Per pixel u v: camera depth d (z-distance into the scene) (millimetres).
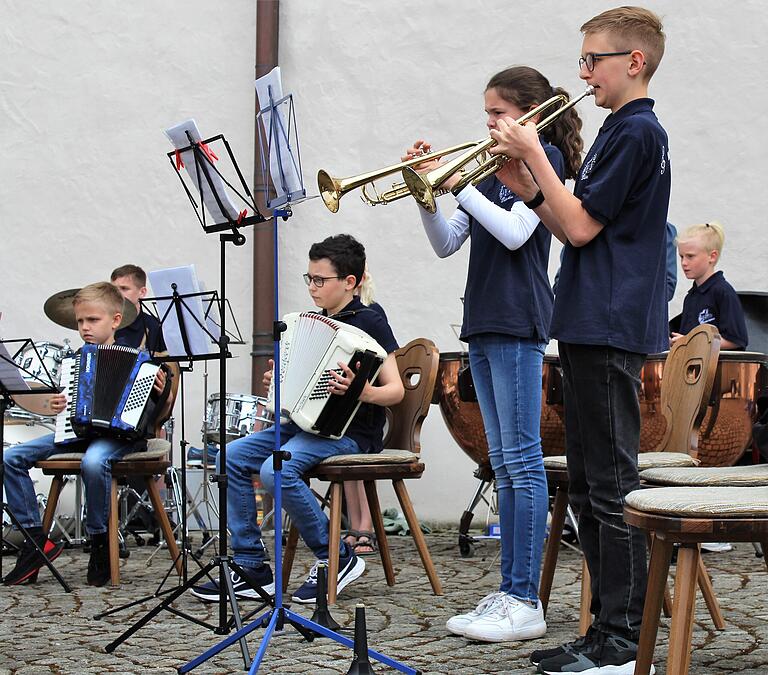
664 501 2459
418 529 4422
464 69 6914
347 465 4262
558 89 3658
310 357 4254
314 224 7062
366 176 3482
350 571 4355
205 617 3975
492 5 6875
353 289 4656
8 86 7441
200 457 6684
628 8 3025
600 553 2992
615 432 2947
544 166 2957
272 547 5961
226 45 7250
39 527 5090
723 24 6559
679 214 6586
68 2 7414
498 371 3619
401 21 7020
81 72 7387
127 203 7305
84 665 3299
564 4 6746
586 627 3477
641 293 2939
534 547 3604
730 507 2404
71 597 4465
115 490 4809
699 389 3738
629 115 2992
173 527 6211
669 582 4527
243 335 7117
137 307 6523
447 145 6914
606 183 2910
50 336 7297
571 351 2986
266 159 3357
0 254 7387
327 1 7129
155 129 7293
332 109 7102
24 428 6105
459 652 3391
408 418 4652
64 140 7379
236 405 6078
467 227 4000
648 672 2613
